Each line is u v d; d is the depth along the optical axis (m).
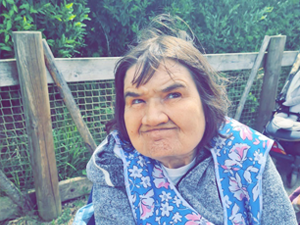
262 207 0.79
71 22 2.39
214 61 2.59
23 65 1.69
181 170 0.84
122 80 0.78
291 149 2.40
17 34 1.63
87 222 0.97
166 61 0.68
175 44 0.73
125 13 2.82
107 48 3.07
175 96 0.67
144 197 0.82
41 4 2.13
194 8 3.09
